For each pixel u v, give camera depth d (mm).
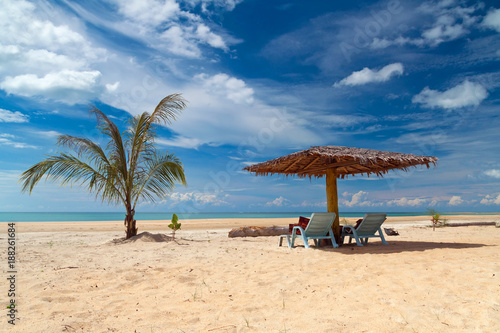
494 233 10961
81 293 3576
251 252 6492
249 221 25141
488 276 3768
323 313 2863
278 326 2596
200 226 17828
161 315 2908
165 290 3723
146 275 4367
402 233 11617
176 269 4734
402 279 3895
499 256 5152
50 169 9086
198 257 5828
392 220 25781
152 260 5520
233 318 2820
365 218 7285
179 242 8586
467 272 4035
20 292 3555
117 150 9773
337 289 3609
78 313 2941
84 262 5340
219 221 24953
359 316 2746
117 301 3316
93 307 3133
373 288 3568
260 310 3018
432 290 3371
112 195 9625
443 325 2488
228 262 5289
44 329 2555
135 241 8828
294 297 3391
